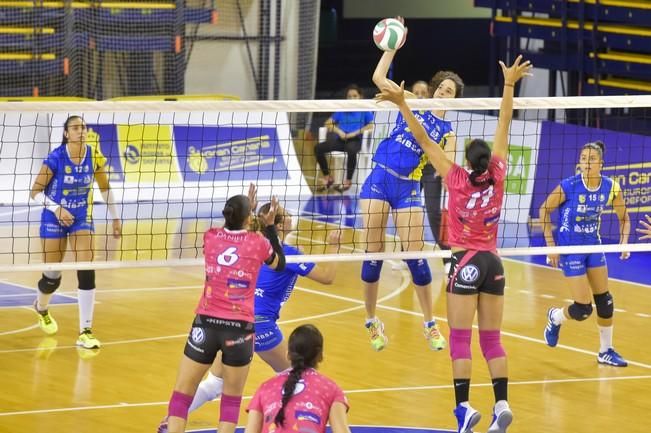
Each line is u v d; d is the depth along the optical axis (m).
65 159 15.31
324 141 28.67
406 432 12.48
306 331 9.87
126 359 15.18
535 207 25.22
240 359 11.09
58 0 30.45
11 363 14.88
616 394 14.21
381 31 12.32
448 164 11.98
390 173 14.31
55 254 15.64
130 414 12.95
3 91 30.20
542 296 19.34
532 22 29.75
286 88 34.91
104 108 12.81
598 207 15.38
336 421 9.54
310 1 34.66
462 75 43.38
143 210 26.38
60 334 16.36
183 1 32.22
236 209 11.16
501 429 11.63
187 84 33.75
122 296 18.73
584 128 24.36
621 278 21.00
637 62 27.50
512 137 25.77
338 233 13.03
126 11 31.39
